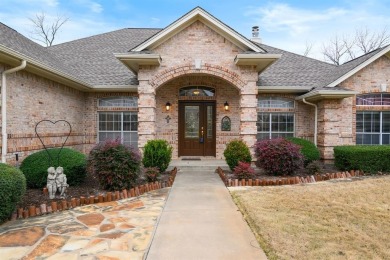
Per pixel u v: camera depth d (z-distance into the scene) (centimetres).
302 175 937
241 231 477
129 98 1309
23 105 849
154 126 1088
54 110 1034
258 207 596
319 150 1186
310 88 1235
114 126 1313
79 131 1250
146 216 552
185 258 380
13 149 795
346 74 1139
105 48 1571
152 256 385
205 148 1366
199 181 893
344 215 551
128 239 441
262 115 1328
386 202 638
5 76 761
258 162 959
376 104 1191
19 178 535
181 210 591
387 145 1074
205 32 1073
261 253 395
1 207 493
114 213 571
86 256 383
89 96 1295
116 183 727
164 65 1071
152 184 780
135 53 1007
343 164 1004
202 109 1361
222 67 1073
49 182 654
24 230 477
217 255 388
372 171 966
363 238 443
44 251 398
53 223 512
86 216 553
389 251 399
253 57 1005
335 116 1148
